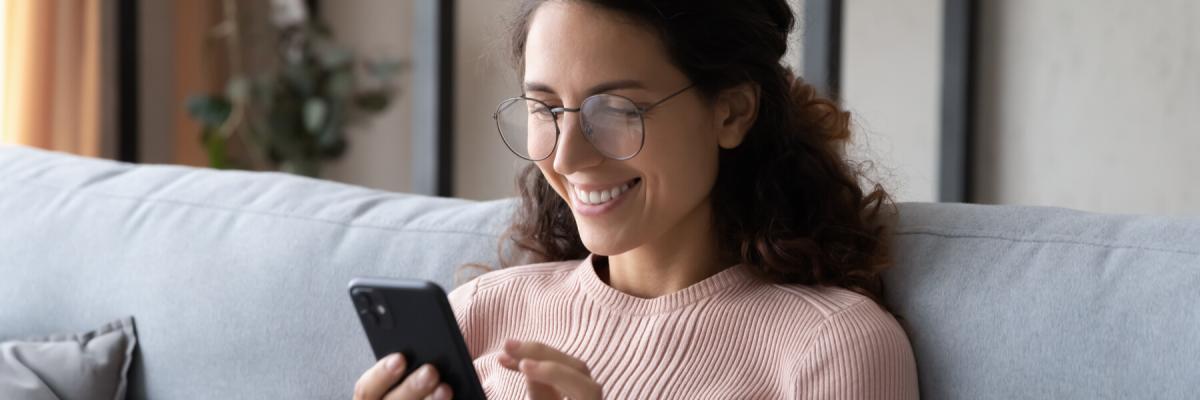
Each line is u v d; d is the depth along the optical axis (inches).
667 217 42.8
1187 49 108.9
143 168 68.5
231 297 57.8
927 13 124.7
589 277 47.6
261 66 168.9
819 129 46.8
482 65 153.0
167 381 59.1
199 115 149.6
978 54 123.0
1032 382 38.9
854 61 130.7
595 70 40.8
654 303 45.3
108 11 140.9
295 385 55.4
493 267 53.5
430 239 55.4
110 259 62.3
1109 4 114.5
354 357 54.2
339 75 155.0
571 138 41.5
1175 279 37.4
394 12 162.9
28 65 130.6
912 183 126.6
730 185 45.8
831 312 41.7
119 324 60.5
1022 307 39.8
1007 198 123.8
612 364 44.8
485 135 155.2
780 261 44.3
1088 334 38.2
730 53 42.6
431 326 35.5
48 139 133.0
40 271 64.1
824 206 45.3
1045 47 119.6
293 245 57.7
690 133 42.3
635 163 41.5
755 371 42.7
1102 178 116.1
